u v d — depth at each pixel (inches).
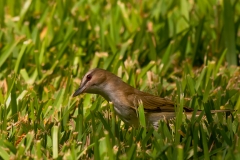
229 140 345.7
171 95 441.7
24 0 644.7
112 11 577.9
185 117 374.3
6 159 337.7
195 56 531.8
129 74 461.7
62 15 571.5
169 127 382.0
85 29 562.3
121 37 564.4
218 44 542.9
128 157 328.8
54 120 394.9
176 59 531.8
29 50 508.1
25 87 447.8
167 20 562.9
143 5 629.9
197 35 530.9
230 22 526.0
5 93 449.7
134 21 582.6
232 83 458.6
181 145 339.6
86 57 535.2
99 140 339.9
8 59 502.9
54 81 468.1
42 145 357.7
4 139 354.6
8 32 555.5
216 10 558.6
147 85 460.1
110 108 389.4
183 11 595.2
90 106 419.8
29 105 413.7
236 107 416.8
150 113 394.9
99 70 397.7
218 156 326.0
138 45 539.8
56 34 553.3
